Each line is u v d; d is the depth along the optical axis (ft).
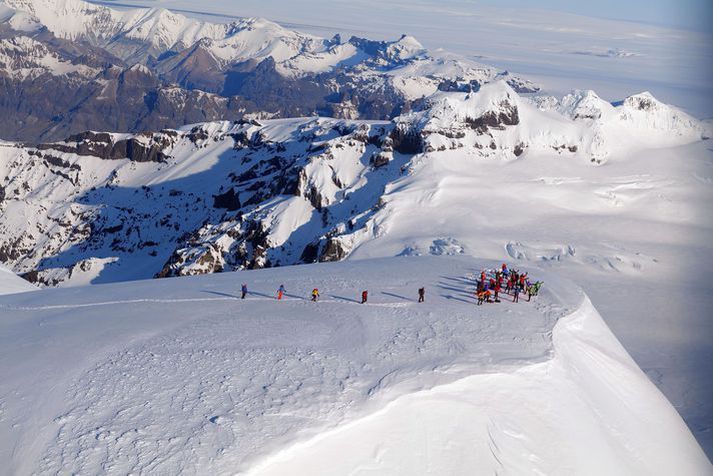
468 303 155.84
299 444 90.12
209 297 174.50
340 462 92.02
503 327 136.15
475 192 576.20
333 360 116.78
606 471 106.63
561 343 132.77
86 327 146.10
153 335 135.44
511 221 514.68
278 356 118.83
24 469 87.30
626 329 280.72
